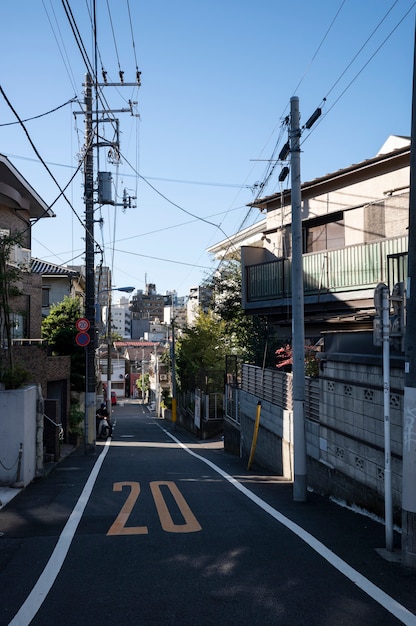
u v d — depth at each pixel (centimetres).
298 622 480
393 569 617
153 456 2070
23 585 580
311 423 1266
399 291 727
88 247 2175
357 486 982
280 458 1566
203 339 3838
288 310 1848
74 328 2745
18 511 956
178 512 938
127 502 1028
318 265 1686
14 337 2373
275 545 719
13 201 2344
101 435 3200
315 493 1219
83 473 1480
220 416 3372
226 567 628
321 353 1173
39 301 2711
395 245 1451
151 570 621
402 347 716
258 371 1933
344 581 579
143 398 9188
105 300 6281
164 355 5659
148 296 16300
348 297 1578
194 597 539
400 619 486
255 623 479
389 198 1597
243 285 2067
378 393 896
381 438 885
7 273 1310
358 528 822
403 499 630
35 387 1345
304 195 1950
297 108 1150
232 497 1102
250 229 3188
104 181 2155
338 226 1817
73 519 885
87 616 497
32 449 1299
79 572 618
